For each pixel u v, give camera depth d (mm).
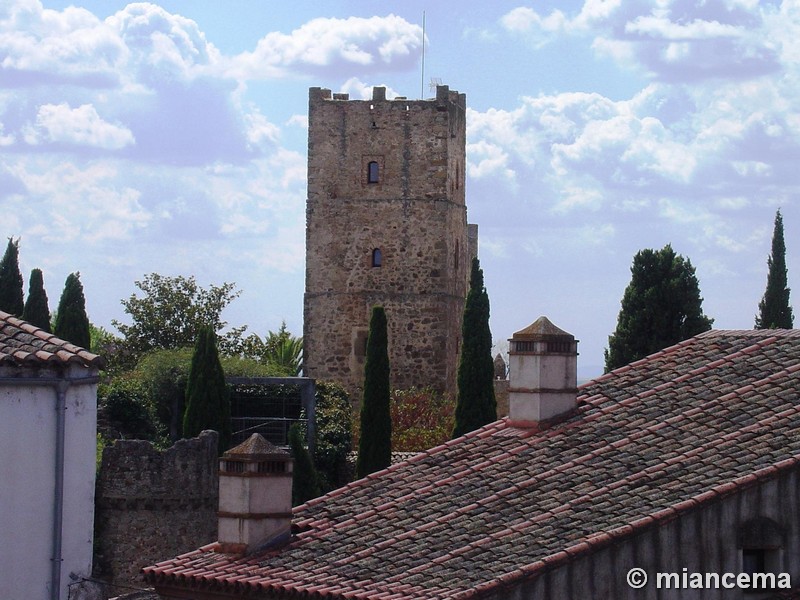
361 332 105625
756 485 29672
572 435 34594
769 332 37531
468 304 78125
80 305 86125
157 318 120375
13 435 38000
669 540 29219
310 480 71438
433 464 35719
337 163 106188
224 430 78188
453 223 107000
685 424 33438
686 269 83375
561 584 28797
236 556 33719
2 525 37844
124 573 74000
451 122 106062
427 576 29922
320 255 106250
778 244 83750
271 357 123062
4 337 39125
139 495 74438
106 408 81562
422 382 105062
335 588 30516
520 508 31875
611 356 83500
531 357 35875
